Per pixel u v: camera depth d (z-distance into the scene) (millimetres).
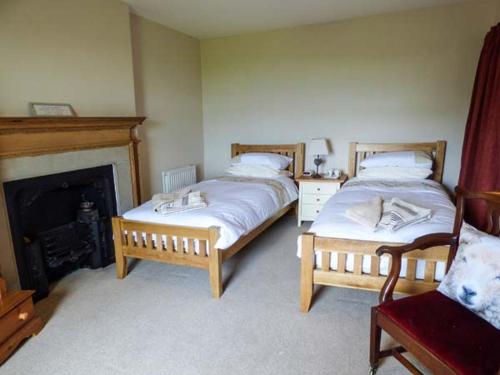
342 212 2406
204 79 4773
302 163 4375
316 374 1676
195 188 3469
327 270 2131
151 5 3289
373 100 3936
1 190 2195
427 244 1689
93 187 3062
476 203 2793
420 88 3715
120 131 3117
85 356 1831
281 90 4359
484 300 1379
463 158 3330
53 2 2572
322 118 4219
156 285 2621
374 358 1631
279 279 2682
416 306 1500
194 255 2477
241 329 2041
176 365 1751
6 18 2273
